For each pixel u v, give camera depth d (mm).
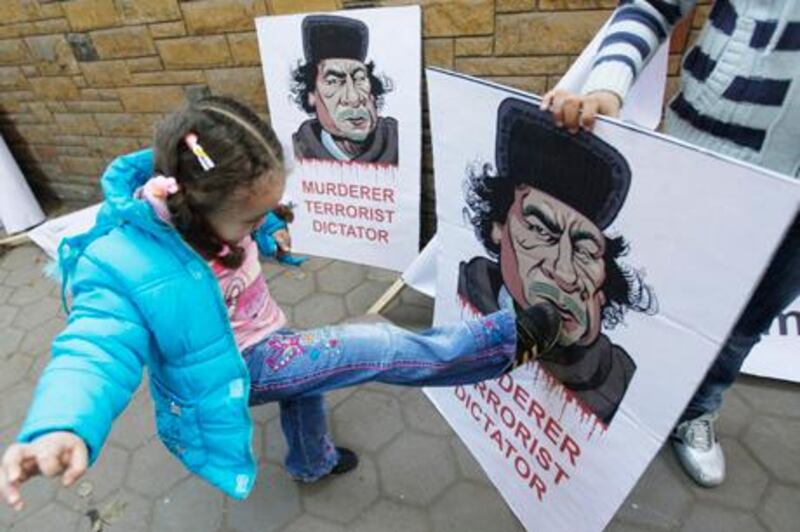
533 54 1604
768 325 1127
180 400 951
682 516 1305
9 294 2543
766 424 1477
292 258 1254
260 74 2066
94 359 748
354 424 1630
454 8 1614
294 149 2012
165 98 2359
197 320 873
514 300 1148
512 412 1233
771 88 784
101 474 1594
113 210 802
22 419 1854
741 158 864
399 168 1859
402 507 1407
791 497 1313
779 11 740
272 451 1586
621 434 953
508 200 1045
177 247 834
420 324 1965
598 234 869
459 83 1008
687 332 778
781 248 964
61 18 2314
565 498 1131
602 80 869
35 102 2818
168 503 1495
